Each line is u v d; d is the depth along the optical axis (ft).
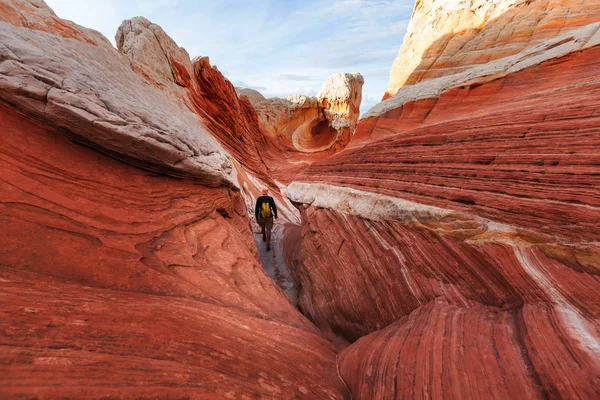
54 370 4.73
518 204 12.51
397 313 15.10
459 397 7.14
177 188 20.79
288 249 38.93
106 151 15.96
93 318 7.01
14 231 9.39
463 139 18.70
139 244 12.98
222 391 6.23
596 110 12.82
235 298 14.21
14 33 14.51
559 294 9.55
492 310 11.05
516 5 33.50
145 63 42.65
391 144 26.14
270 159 136.67
